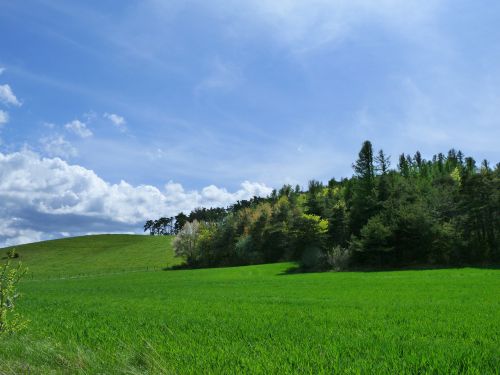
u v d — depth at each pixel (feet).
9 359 29.45
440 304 80.38
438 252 268.82
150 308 87.56
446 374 28.07
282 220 369.30
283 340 42.83
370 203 318.65
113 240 574.97
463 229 275.59
